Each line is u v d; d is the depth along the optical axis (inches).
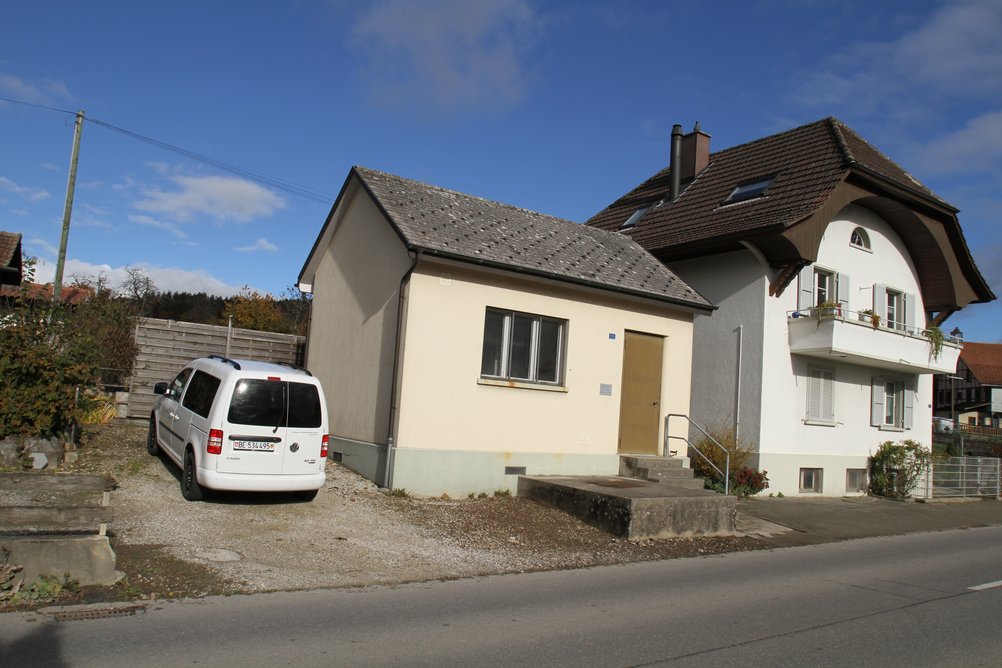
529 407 509.7
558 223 655.8
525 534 399.5
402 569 309.7
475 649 213.0
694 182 873.5
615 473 550.6
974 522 636.7
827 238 739.4
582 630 238.5
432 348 468.1
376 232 522.6
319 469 386.6
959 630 259.8
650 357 585.6
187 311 1694.1
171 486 397.4
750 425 672.4
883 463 780.6
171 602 239.3
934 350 795.4
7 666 178.1
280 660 193.6
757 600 294.5
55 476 319.3
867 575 362.6
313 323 633.6
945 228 813.9
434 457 464.8
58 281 879.1
